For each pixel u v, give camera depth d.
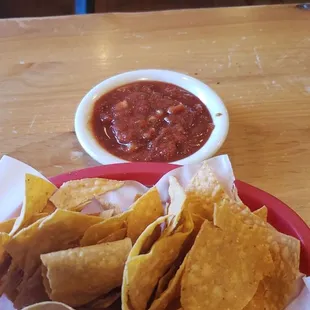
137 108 0.27
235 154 0.26
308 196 0.24
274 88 0.30
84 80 0.30
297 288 0.19
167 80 0.29
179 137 0.26
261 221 0.19
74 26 0.34
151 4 0.54
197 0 0.55
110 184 0.22
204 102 0.27
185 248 0.19
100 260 0.17
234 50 0.33
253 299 0.18
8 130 0.27
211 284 0.18
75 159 0.26
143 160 0.25
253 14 0.35
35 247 0.18
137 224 0.19
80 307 0.18
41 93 0.29
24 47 0.32
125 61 0.32
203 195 0.20
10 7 0.53
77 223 0.19
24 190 0.21
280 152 0.26
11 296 0.19
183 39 0.33
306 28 0.34
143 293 0.17
